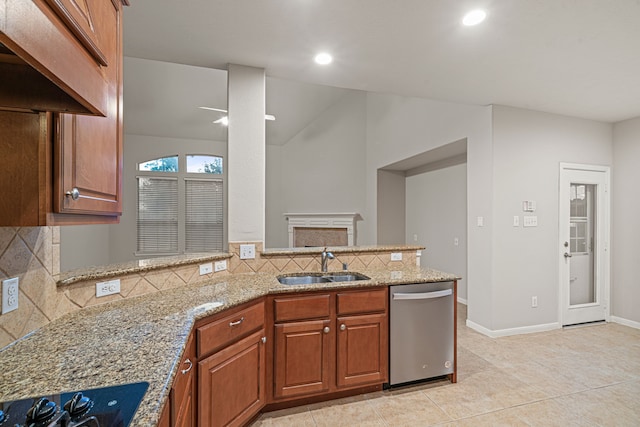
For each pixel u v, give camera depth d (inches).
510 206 140.1
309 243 286.8
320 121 282.5
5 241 44.1
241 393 71.2
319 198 283.9
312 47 92.3
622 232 155.2
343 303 86.5
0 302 43.1
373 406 86.5
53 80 25.3
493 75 110.0
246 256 101.3
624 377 102.6
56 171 34.3
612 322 157.2
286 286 83.6
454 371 98.0
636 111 143.9
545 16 77.0
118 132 46.7
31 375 37.1
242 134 102.5
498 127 138.4
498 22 79.6
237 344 70.2
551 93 125.2
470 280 149.4
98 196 41.8
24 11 20.6
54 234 55.7
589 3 71.9
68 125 35.5
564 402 88.7
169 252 274.5
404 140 203.6
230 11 76.0
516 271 141.0
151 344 46.1
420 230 232.1
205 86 208.7
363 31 84.2
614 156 158.6
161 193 273.4
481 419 81.3
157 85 204.7
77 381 35.7
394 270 109.6
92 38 33.7
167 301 68.3
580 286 154.8
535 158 144.1
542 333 142.1
